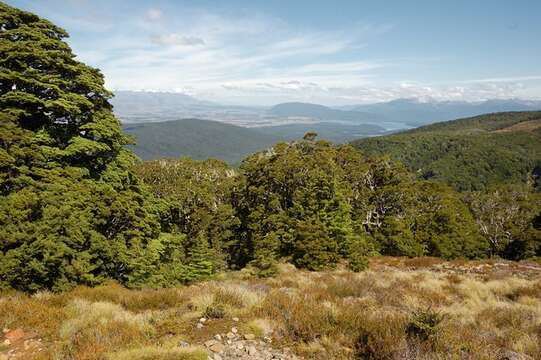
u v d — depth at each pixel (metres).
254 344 7.31
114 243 13.92
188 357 6.44
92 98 16.89
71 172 14.19
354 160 44.31
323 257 24.16
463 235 42.03
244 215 35.25
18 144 12.75
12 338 7.57
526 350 7.34
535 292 13.28
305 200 30.23
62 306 9.51
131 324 8.00
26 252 10.80
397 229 34.72
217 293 9.98
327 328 7.87
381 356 6.58
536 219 55.06
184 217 30.30
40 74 14.39
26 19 15.30
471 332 8.08
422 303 11.31
